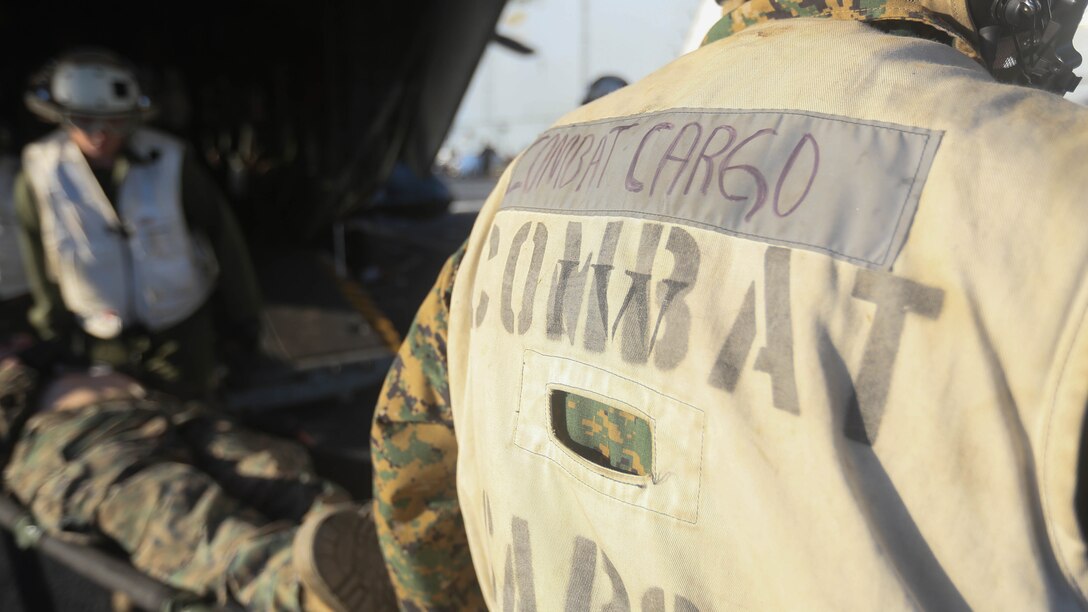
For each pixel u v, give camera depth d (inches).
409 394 38.3
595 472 26.0
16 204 100.3
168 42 225.9
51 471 81.5
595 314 25.8
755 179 23.0
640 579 24.8
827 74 23.4
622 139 27.6
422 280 185.2
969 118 20.5
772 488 21.2
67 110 92.3
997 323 18.8
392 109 161.5
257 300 112.9
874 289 20.4
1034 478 18.7
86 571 72.1
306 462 92.0
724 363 22.3
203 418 92.4
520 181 31.8
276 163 215.2
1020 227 18.8
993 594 19.0
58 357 94.6
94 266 99.4
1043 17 26.6
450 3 143.6
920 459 19.6
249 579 69.5
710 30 30.7
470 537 34.9
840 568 20.2
